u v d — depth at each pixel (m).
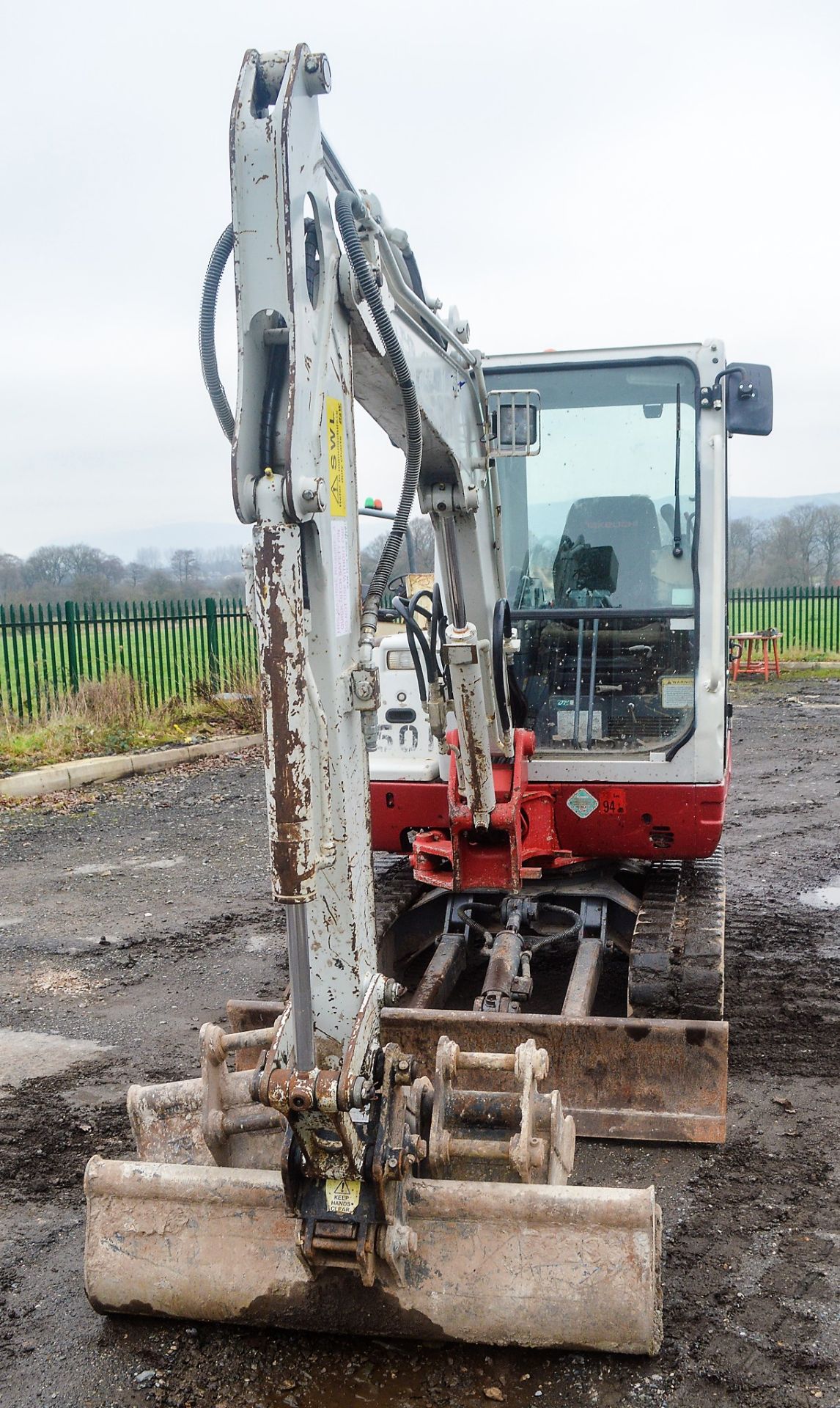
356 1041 2.71
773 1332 3.12
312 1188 2.91
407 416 3.18
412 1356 3.08
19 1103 4.66
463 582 4.70
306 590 2.72
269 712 2.60
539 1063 3.17
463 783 4.67
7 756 12.30
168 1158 3.58
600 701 5.37
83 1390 2.98
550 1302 2.96
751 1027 5.30
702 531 5.22
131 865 8.72
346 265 2.87
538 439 4.73
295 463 2.58
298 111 2.58
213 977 6.23
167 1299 3.16
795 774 11.99
